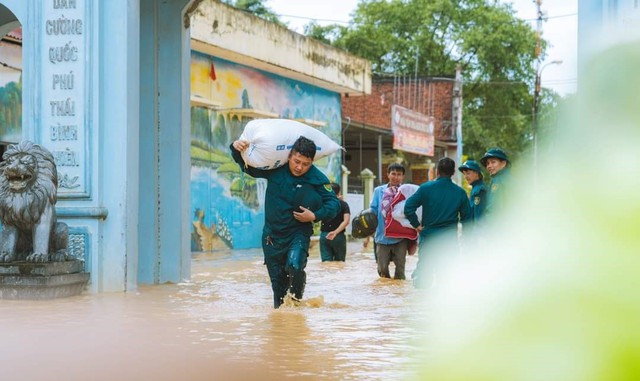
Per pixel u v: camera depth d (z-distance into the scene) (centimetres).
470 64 4844
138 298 830
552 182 87
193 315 671
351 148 3847
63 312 697
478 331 100
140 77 1077
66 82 911
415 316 655
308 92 2731
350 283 1025
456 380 104
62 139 909
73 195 902
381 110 3875
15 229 843
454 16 4850
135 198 930
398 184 1092
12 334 555
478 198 916
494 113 4872
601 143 82
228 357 458
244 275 1204
